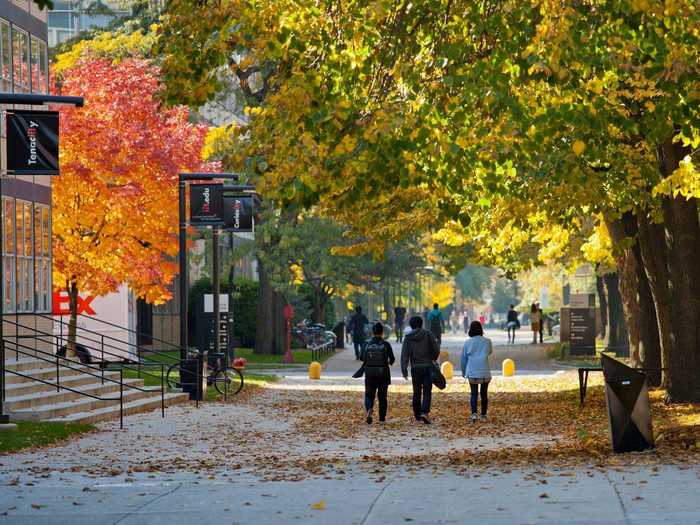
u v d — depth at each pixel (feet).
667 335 160.86
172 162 225.76
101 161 221.25
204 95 100.17
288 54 95.71
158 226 228.22
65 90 232.12
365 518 62.54
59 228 222.07
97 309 265.75
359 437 132.16
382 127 86.43
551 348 361.92
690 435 100.07
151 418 155.53
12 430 129.90
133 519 64.59
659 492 66.59
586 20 91.50
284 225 300.20
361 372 148.36
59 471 96.22
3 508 69.56
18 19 187.62
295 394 200.64
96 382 175.63
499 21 93.25
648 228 157.28
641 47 94.48
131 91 229.45
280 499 71.10
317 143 92.17
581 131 94.84
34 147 131.44
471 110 89.51
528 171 117.70
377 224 149.18
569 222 148.66
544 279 547.90
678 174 103.55
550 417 148.05
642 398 92.99
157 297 238.48
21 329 183.21
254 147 96.43
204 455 113.60
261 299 336.70
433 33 98.43
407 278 379.55
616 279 307.78
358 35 94.79
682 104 96.84
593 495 66.59
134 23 303.07
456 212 92.84
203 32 96.58
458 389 212.23
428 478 80.69
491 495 68.95
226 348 216.95
